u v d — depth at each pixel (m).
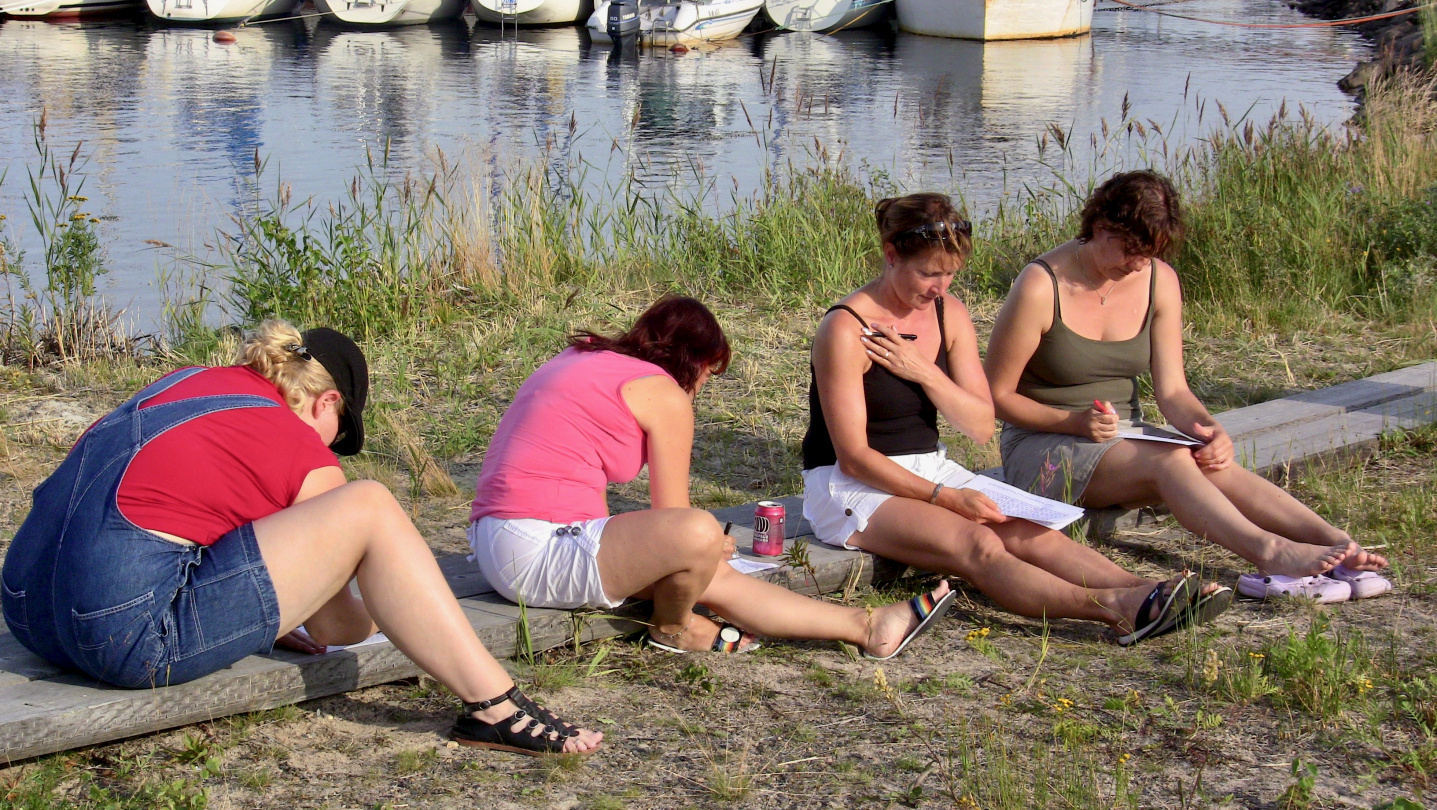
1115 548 4.59
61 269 7.33
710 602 3.70
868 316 4.08
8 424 5.85
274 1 34.28
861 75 25.89
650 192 13.20
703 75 25.75
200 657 2.91
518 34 33.31
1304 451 5.18
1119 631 3.75
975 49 30.89
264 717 3.22
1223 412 5.77
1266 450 5.18
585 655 3.69
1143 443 4.31
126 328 8.08
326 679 3.27
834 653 3.73
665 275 9.00
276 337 3.18
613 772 3.00
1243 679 3.35
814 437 4.34
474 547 3.69
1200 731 3.17
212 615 2.88
